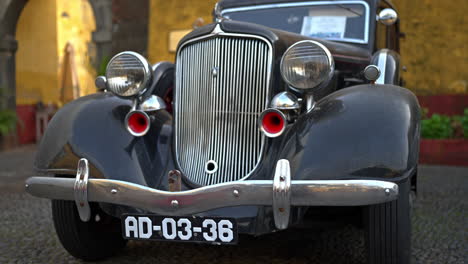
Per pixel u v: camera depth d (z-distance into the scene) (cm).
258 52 252
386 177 210
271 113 237
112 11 1080
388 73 312
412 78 909
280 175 216
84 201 246
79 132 261
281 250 317
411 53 909
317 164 217
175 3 981
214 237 232
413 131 219
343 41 361
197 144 260
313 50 235
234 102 254
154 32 1004
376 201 206
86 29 1477
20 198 513
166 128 279
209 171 253
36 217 421
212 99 257
